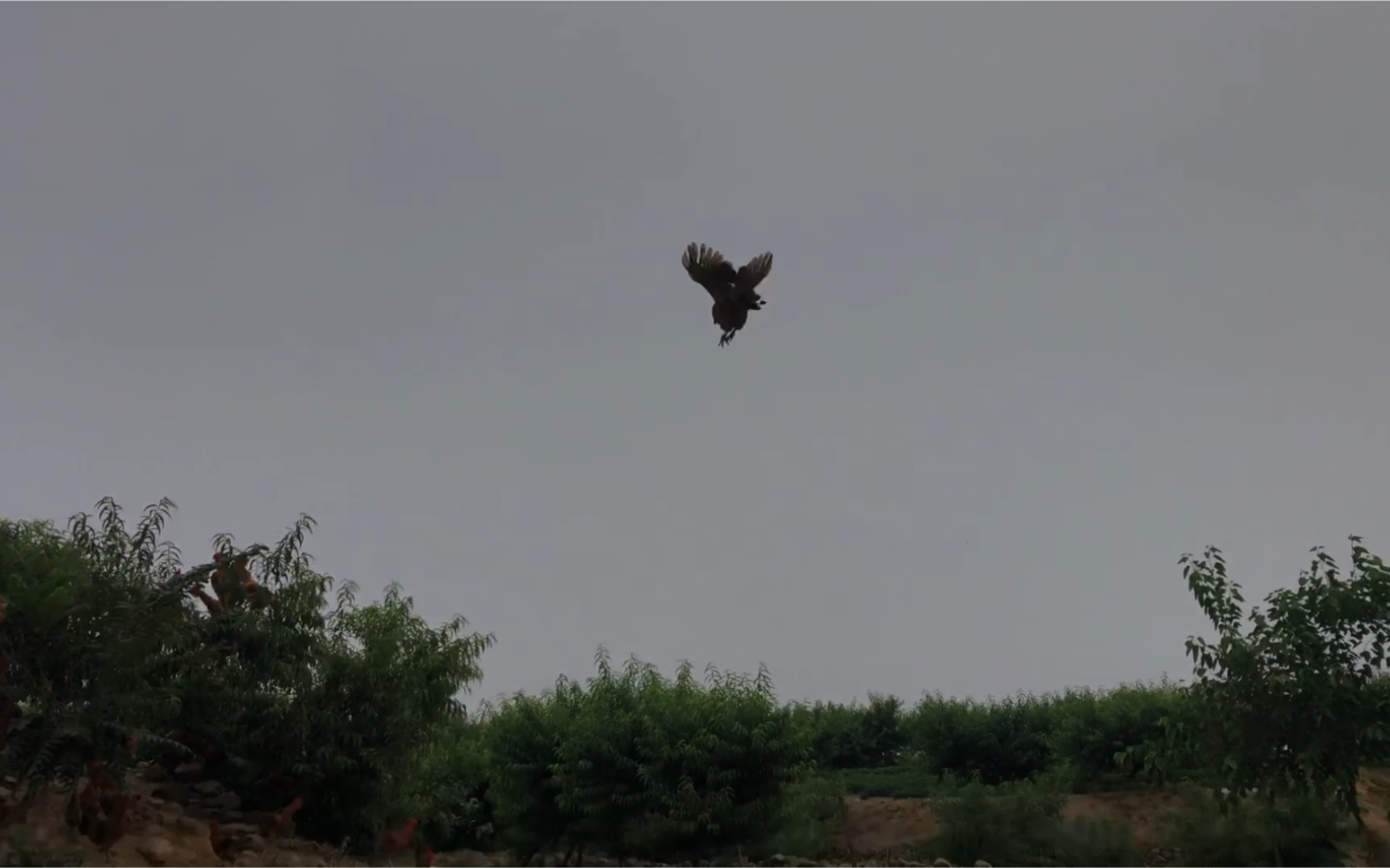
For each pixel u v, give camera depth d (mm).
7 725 14852
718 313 10367
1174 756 21203
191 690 18422
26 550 15609
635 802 23656
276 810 20266
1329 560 19562
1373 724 18609
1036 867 27297
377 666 20297
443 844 27672
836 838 30469
